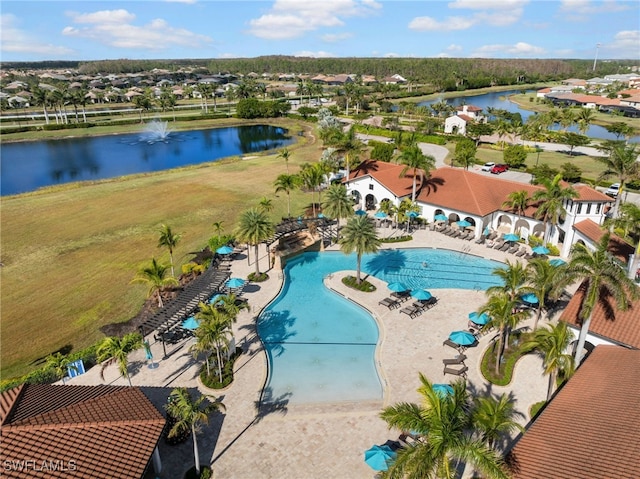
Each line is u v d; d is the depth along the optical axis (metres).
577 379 28.69
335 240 59.88
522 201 57.38
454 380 32.69
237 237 47.81
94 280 49.22
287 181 68.25
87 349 35.91
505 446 26.84
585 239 49.62
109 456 21.72
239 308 35.34
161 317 38.03
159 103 191.25
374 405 30.67
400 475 18.62
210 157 118.19
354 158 81.62
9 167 108.44
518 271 35.16
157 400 30.95
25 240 60.41
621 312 33.38
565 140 110.56
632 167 56.28
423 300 43.59
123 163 112.25
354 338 39.31
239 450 26.81
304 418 29.45
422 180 67.94
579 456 21.55
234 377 33.47
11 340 39.09
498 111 157.25
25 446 20.83
